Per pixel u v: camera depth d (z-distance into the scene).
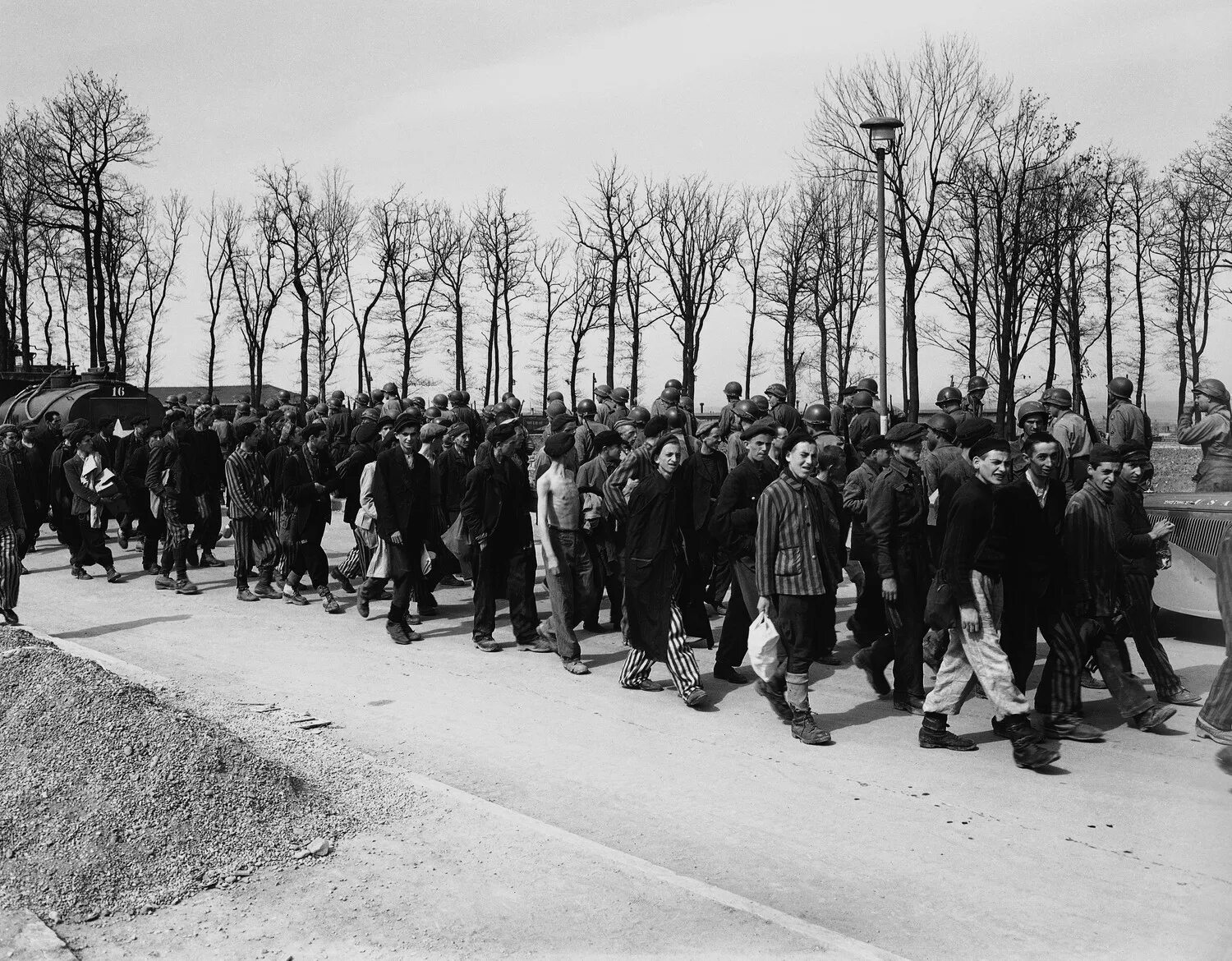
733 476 8.26
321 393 53.78
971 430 7.56
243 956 4.11
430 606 11.18
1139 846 5.07
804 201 47.34
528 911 4.43
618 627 10.38
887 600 7.53
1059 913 4.42
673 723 7.30
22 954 4.07
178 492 12.55
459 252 55.22
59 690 5.89
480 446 9.66
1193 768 6.15
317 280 53.41
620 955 4.06
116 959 4.08
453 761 6.48
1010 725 6.28
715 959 4.03
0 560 10.34
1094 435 11.72
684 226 51.31
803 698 6.87
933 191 31.11
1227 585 4.83
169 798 5.12
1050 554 6.64
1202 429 9.95
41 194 43.41
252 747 6.33
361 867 4.88
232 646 9.74
